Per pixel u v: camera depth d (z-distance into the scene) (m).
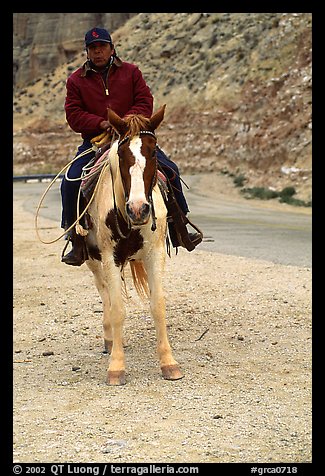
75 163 8.97
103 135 8.77
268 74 54.22
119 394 7.54
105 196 7.96
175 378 8.00
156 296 8.03
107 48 8.81
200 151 56.12
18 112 79.62
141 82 8.98
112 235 7.88
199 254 17.05
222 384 7.80
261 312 11.17
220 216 29.42
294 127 46.38
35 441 6.23
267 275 14.08
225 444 6.07
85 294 13.19
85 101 8.90
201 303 11.88
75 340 10.10
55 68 91.56
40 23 93.88
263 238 20.27
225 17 67.56
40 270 15.98
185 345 9.49
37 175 62.59
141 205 7.04
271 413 6.82
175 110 61.00
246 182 46.84
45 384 8.00
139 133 7.36
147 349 9.39
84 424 6.63
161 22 75.25
